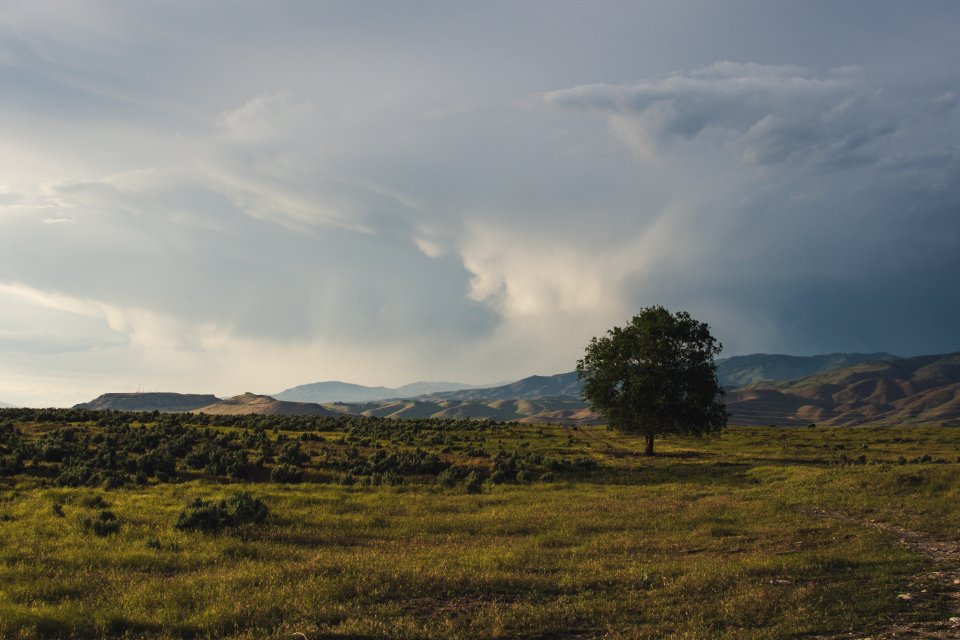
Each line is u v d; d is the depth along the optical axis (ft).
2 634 33.83
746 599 42.39
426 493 115.24
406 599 43.68
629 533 76.54
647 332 191.62
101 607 40.34
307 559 57.82
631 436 257.34
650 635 35.81
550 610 40.55
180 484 113.50
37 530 69.92
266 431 210.18
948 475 103.65
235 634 35.01
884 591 44.52
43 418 203.21
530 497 110.63
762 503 98.22
